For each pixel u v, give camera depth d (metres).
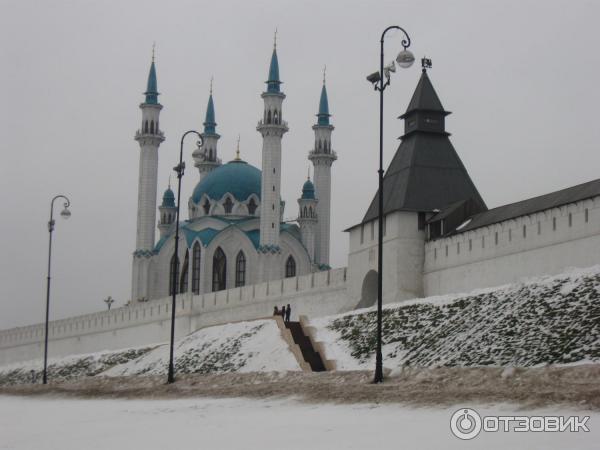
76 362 138.00
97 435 51.00
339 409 54.12
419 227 97.25
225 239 167.50
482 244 87.50
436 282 94.00
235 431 48.16
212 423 52.81
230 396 69.06
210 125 194.25
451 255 91.81
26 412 71.94
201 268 165.62
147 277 171.88
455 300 79.25
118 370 111.50
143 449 43.69
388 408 52.00
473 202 95.12
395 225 96.81
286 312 105.06
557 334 62.38
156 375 95.25
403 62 62.91
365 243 102.81
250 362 88.00
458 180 100.19
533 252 80.94
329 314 109.75
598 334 59.56
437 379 58.44
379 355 61.84
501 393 49.66
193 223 171.62
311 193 182.75
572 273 70.56
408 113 103.38
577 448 36.22
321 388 62.31
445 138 102.44
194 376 84.12
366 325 84.69
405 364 71.56
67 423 59.66
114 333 149.00
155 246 183.62
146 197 173.12
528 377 54.00
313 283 113.56
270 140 160.00
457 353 67.50
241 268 167.25
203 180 179.62
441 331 74.19
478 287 87.44
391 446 39.56
